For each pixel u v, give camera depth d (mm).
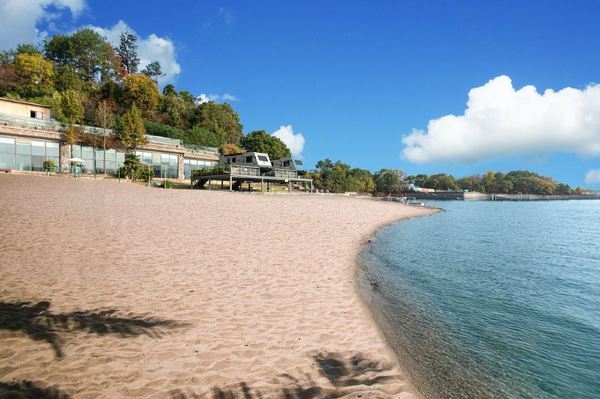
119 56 118938
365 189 122188
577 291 11453
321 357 6004
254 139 82750
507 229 29625
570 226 32844
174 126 77188
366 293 9898
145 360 5547
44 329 6398
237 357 5801
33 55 72312
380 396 5000
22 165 40312
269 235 17047
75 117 50781
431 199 137250
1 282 8688
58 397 4477
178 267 10820
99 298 8047
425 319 8477
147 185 42938
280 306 8203
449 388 5566
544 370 6383
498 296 10711
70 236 14000
